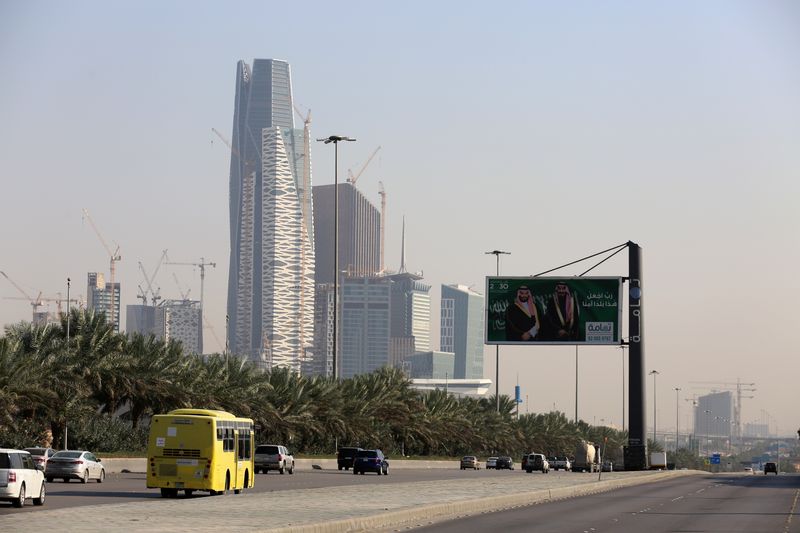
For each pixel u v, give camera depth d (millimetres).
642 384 88250
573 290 81625
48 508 37688
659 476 88562
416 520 37562
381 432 122562
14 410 73625
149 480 45031
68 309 84688
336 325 106688
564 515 41125
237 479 48656
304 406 103812
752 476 118438
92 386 81812
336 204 96688
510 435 161250
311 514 34781
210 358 98312
